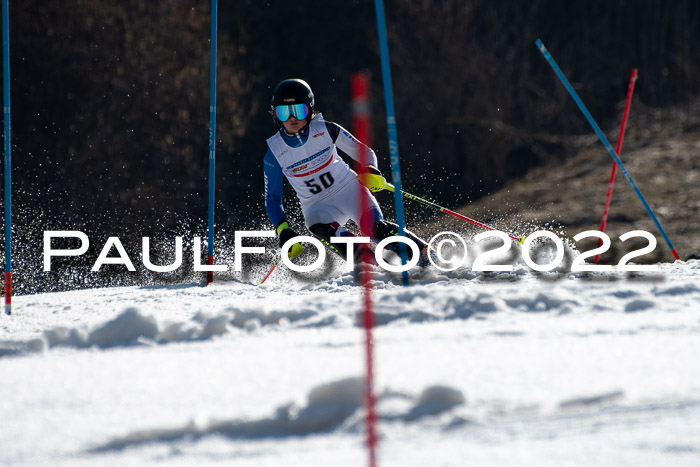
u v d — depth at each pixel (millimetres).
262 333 12820
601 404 7375
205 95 74625
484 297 14242
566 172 79812
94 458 6730
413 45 91938
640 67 100312
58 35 69750
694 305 13570
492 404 7434
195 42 75188
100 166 67812
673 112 91750
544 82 97750
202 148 74625
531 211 67562
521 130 90938
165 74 72938
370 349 7109
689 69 98125
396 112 89750
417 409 7441
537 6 97562
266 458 6480
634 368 8531
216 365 9773
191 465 6434
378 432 6988
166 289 22172
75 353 12062
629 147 82750
